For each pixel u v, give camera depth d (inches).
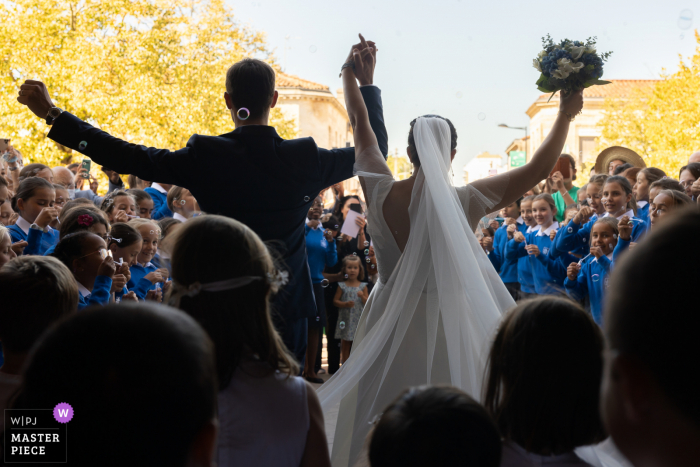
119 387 29.6
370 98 115.3
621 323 23.8
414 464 43.3
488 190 97.7
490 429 44.5
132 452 29.7
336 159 102.7
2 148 232.5
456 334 89.7
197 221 60.3
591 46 100.3
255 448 54.5
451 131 104.3
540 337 54.9
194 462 32.3
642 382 23.7
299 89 1430.9
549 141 100.6
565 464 53.8
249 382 56.5
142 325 31.0
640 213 187.2
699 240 22.6
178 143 690.8
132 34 692.7
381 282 103.7
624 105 999.0
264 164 95.3
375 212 99.7
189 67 733.9
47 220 145.0
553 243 199.9
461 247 89.4
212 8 761.6
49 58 658.2
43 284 75.0
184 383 30.6
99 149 93.0
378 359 96.7
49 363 30.2
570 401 53.9
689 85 640.4
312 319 225.5
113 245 130.6
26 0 665.6
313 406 59.4
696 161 214.2
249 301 58.0
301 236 102.0
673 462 23.1
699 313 22.0
